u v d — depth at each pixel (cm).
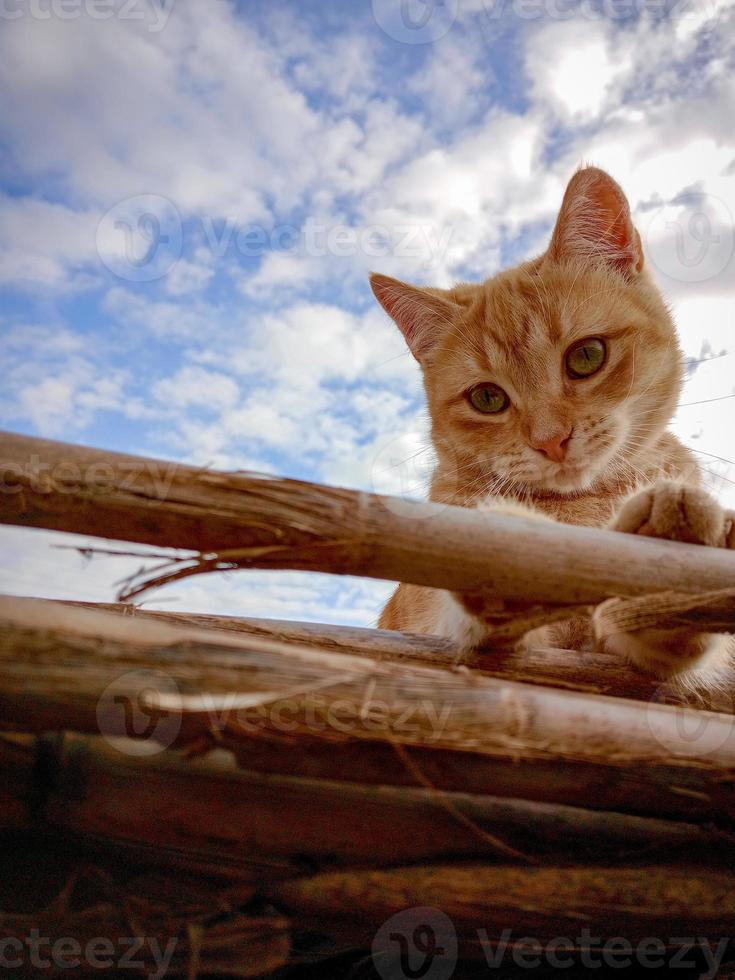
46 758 12
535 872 14
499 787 14
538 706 13
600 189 33
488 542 14
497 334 33
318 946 14
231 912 13
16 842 13
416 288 36
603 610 15
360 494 14
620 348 31
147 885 13
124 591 14
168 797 12
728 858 15
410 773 13
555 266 34
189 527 13
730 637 21
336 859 13
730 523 17
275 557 13
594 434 30
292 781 13
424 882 13
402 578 14
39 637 11
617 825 15
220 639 12
